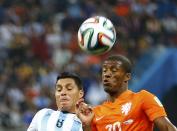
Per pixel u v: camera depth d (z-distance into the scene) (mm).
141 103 18297
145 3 60125
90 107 17844
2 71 49656
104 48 19484
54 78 48500
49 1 59438
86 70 49156
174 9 60062
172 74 38094
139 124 18266
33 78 49062
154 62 40406
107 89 18672
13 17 56719
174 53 38500
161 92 37781
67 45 54062
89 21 19766
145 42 54875
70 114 18781
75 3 59312
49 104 45500
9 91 47062
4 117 43062
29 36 54562
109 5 59500
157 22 57750
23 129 41406
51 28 55625
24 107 45812
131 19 56938
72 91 18766
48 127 18516
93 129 18672
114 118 18391
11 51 52500
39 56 53031
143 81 38531
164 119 18031
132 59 52312
